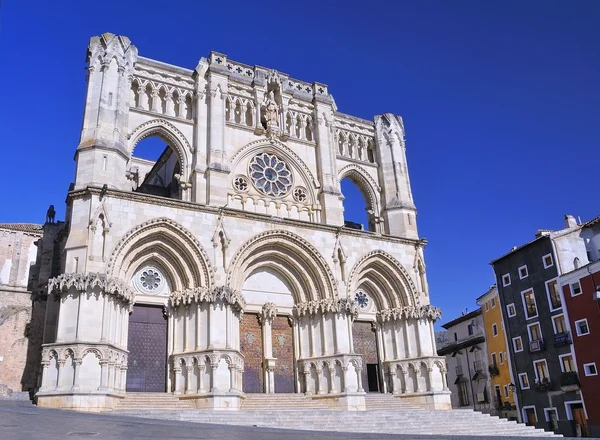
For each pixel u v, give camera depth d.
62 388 34.53
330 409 40.28
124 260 40.59
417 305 51.41
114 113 44.19
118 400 36.38
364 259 50.56
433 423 38.34
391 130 59.16
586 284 56.44
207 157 47.53
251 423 33.12
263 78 53.62
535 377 61.78
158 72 48.75
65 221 46.38
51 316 43.84
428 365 48.91
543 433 41.12
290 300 48.41
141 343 41.06
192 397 38.72
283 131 52.78
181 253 42.88
